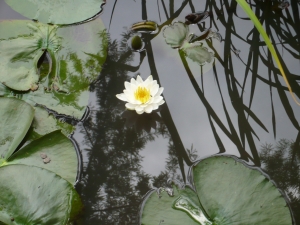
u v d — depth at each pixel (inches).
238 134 85.4
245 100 87.0
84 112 85.9
